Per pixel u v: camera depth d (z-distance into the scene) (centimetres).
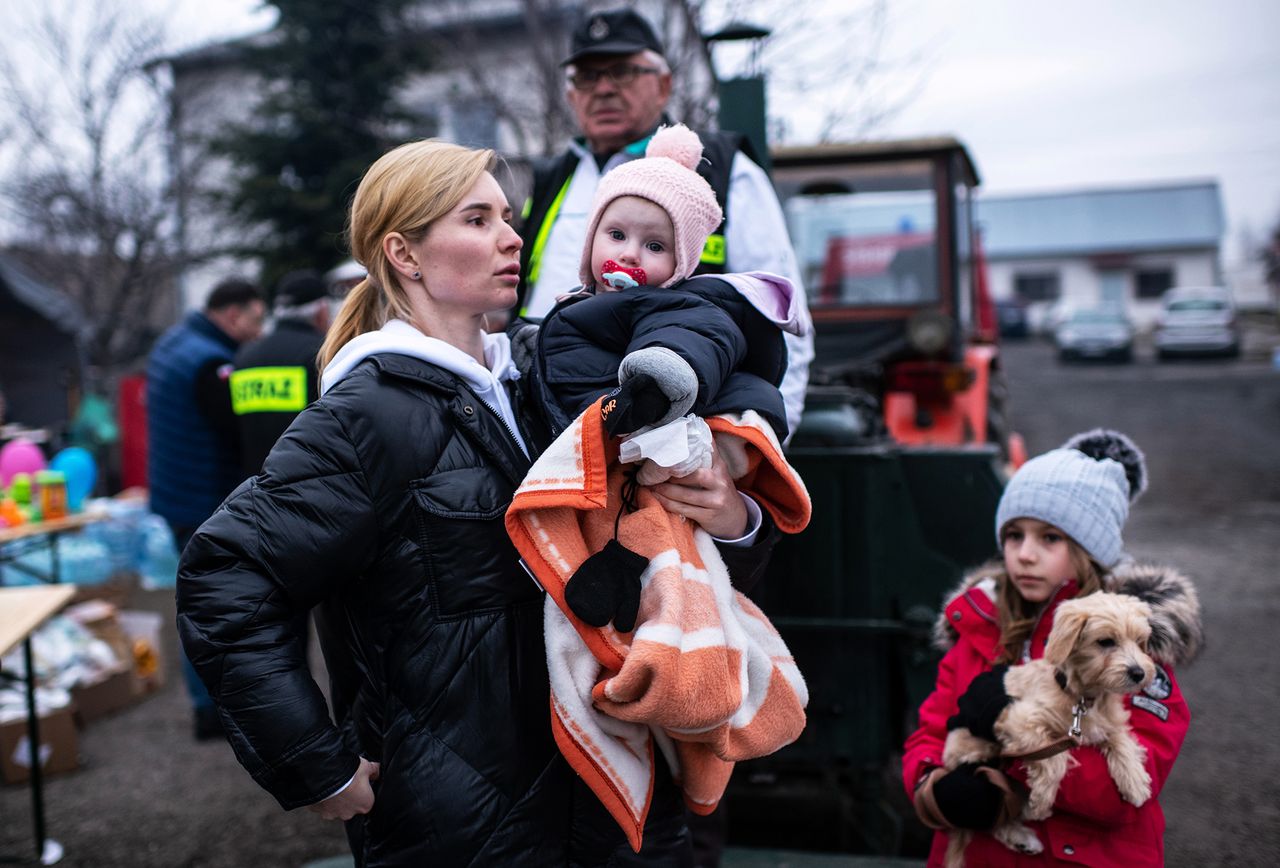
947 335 526
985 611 215
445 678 153
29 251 1270
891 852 320
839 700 319
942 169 565
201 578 145
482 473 157
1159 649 193
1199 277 3959
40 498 519
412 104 1246
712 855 270
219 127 1216
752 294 163
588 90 282
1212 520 919
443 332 168
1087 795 183
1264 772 413
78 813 398
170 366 466
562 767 159
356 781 149
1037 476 207
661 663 139
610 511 155
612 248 166
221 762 451
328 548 147
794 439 320
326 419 150
